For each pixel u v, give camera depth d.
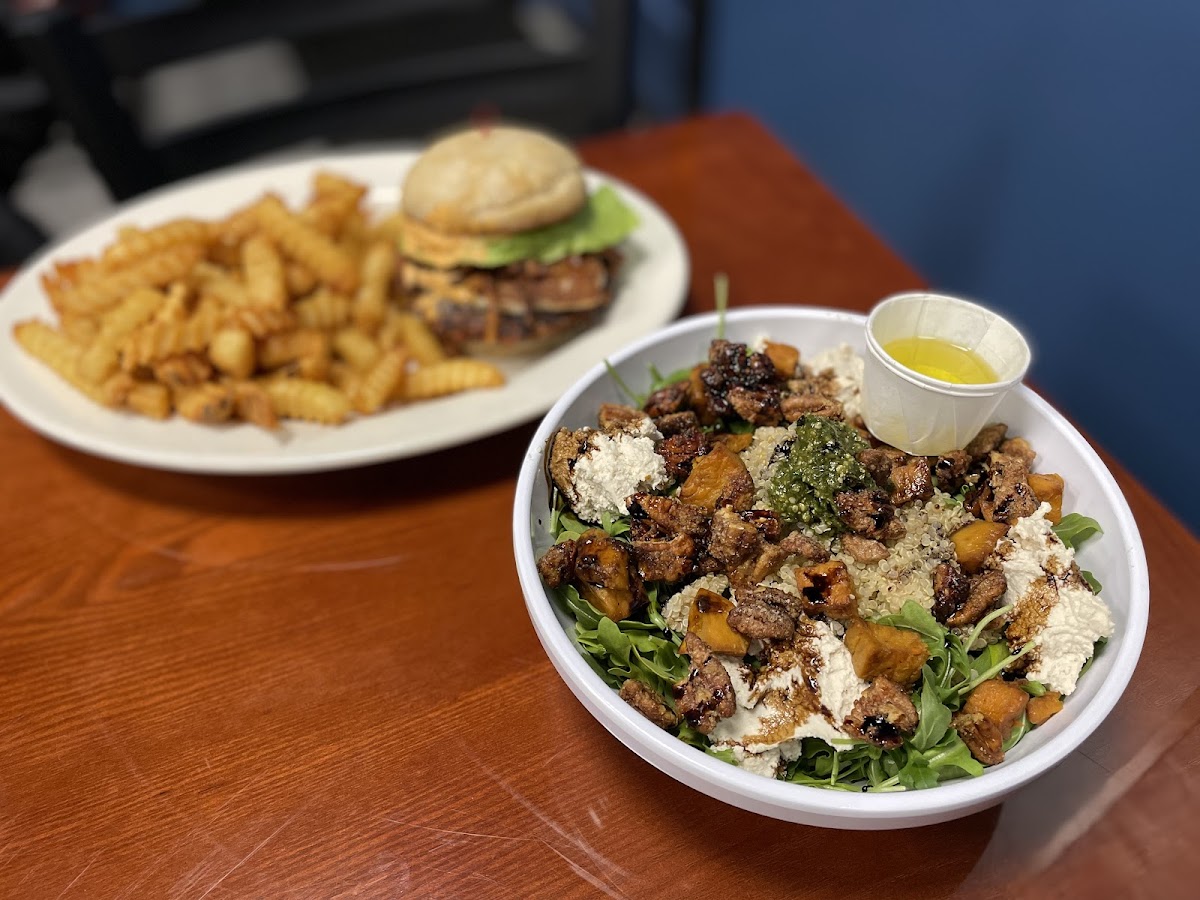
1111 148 0.69
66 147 1.19
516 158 0.53
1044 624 0.31
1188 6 0.60
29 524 0.44
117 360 0.48
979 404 0.34
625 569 0.33
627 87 0.84
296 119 0.78
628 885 0.31
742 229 0.62
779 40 1.06
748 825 0.33
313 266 0.52
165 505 0.45
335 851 0.32
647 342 0.40
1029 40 0.73
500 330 0.53
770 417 0.38
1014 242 0.81
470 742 0.35
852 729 0.29
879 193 0.98
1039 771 0.27
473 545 0.43
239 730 0.36
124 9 1.14
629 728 0.28
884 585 0.33
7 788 0.34
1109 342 0.74
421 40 1.14
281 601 0.40
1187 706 0.35
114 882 0.31
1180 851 0.31
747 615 0.31
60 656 0.38
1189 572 0.40
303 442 0.45
